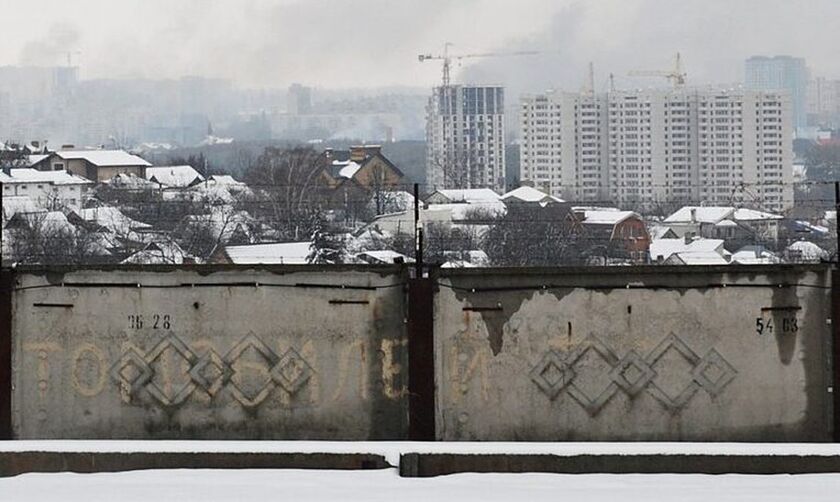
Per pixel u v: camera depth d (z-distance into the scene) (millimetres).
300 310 22766
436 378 22609
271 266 22781
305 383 22719
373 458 20922
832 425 22359
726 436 22516
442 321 22641
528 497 19078
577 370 22578
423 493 19328
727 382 22516
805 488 19625
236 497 19156
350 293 22703
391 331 22688
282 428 22734
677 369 22547
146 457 20984
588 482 20047
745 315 22500
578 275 22578
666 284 22562
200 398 22781
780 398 22469
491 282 22609
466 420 22609
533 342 22609
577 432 22578
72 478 20438
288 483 19984
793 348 22469
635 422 22547
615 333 22562
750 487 19719
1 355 22734
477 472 20641
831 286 22344
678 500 18891
